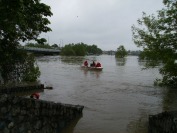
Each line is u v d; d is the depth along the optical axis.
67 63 69.50
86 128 12.86
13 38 18.00
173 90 25.45
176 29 21.64
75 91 23.88
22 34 18.20
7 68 21.38
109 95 22.27
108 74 41.34
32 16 17.25
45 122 10.84
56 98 20.25
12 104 9.46
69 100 19.62
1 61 19.42
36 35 18.89
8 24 12.97
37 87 23.41
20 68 22.92
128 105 18.39
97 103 18.81
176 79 23.27
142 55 23.42
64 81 30.98
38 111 10.41
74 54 160.62
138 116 15.37
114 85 28.66
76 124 13.46
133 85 28.92
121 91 24.62
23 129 9.79
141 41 23.36
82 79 33.69
